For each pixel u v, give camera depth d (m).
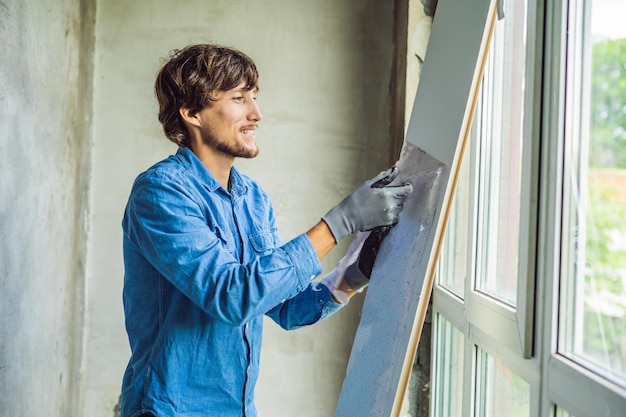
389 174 1.48
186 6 2.97
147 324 1.60
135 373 1.59
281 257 1.42
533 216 1.23
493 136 1.72
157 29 2.97
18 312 2.19
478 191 1.77
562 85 1.15
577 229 1.12
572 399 1.04
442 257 2.34
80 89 2.88
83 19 2.86
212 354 1.57
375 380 1.40
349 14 2.97
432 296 2.40
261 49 2.98
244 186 1.75
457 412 2.04
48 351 2.54
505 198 1.58
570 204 1.14
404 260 1.37
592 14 1.09
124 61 2.97
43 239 2.45
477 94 1.23
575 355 1.11
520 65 1.51
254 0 2.98
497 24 1.73
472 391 1.73
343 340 2.99
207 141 1.64
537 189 1.23
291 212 2.99
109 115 2.98
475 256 1.75
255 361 1.68
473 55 1.25
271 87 2.98
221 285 1.40
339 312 2.99
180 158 1.62
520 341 1.26
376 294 1.53
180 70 1.61
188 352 1.55
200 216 1.51
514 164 1.52
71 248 2.85
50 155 2.50
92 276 2.99
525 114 1.29
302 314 1.73
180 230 1.45
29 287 2.30
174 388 1.54
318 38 2.97
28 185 2.26
